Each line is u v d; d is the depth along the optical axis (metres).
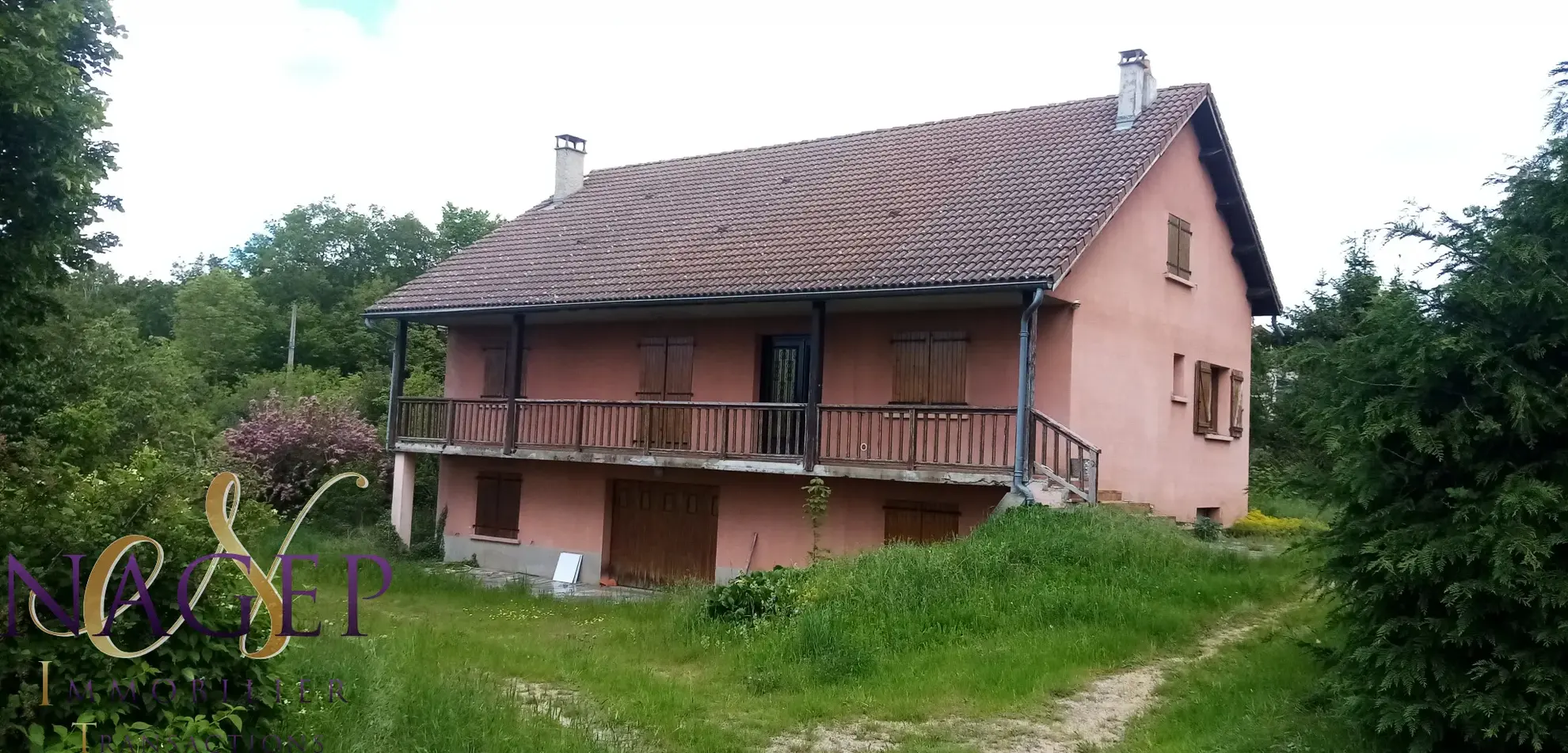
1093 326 14.67
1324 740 6.66
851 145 19.94
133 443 14.88
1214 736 7.11
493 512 19.69
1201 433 18.09
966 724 7.69
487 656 9.73
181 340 43.38
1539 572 5.65
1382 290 6.73
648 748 7.07
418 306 18.80
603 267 17.94
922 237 15.04
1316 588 7.65
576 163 22.72
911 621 10.00
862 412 14.46
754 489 16.69
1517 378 6.00
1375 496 6.47
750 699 8.47
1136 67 16.41
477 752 6.22
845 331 15.93
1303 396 7.24
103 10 9.00
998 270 13.12
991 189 15.98
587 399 18.61
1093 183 14.89
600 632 11.41
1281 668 8.41
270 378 30.98
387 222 52.59
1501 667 5.81
